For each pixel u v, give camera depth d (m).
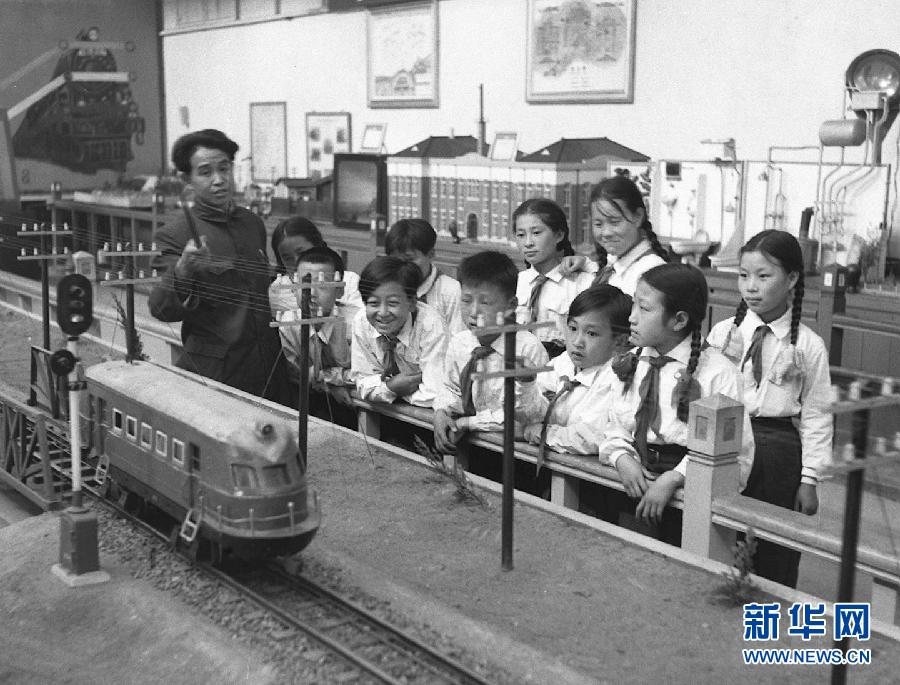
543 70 12.45
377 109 15.15
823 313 7.72
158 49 19.52
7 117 17.34
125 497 5.83
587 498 6.01
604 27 11.67
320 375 7.39
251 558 4.73
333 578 4.96
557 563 5.13
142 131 19.25
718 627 4.48
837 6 9.64
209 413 4.96
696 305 5.28
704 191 9.46
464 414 6.37
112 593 5.01
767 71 10.27
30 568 5.40
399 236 7.16
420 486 6.19
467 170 11.72
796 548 4.82
